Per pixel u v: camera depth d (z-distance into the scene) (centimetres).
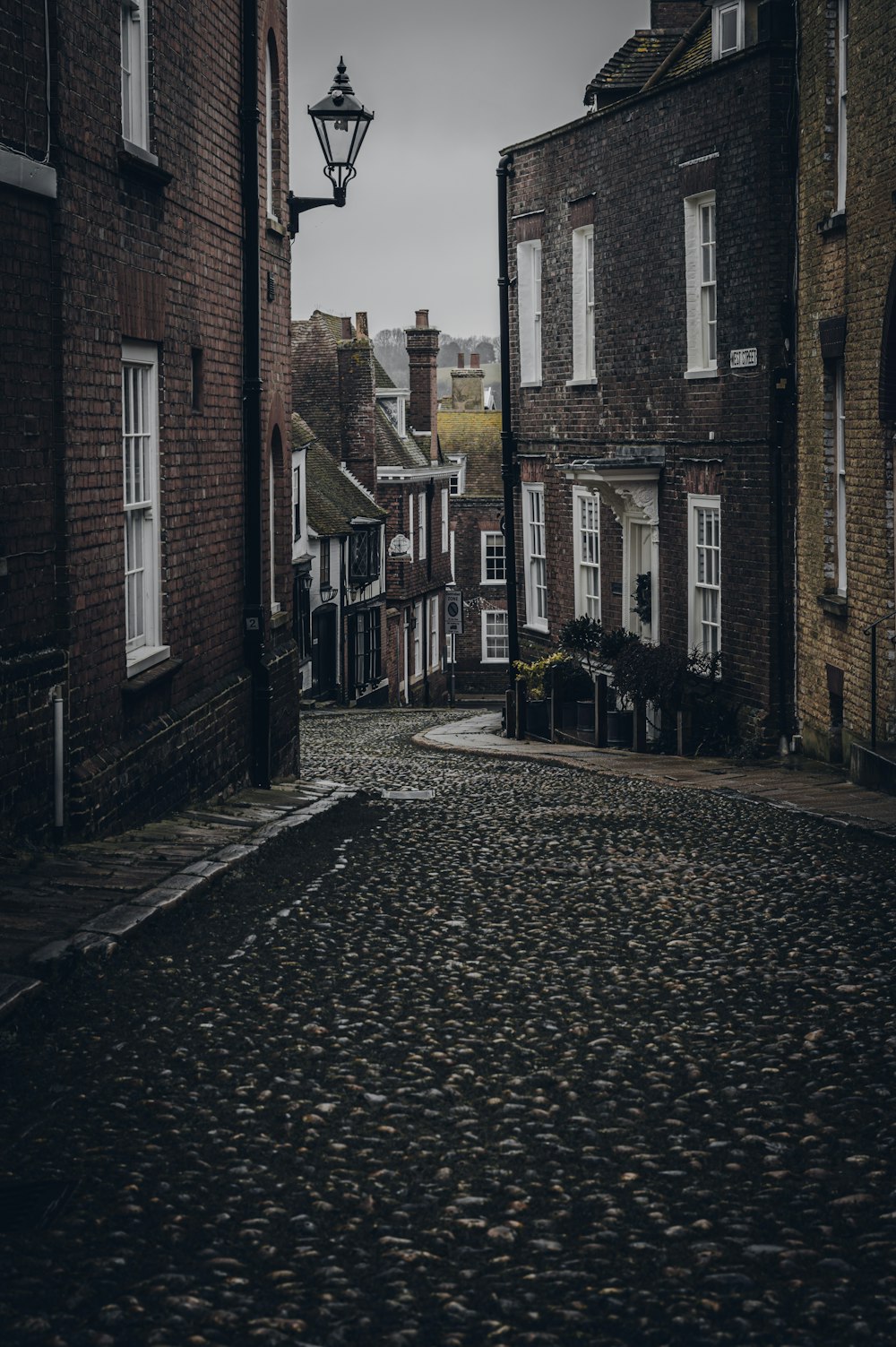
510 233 2436
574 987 705
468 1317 391
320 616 3966
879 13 1380
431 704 5228
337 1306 395
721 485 1838
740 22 1803
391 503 4784
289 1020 636
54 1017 620
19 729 851
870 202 1420
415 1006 668
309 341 4569
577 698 2177
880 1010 659
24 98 844
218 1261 418
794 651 1734
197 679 1238
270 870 960
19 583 854
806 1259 424
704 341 1894
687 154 1877
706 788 1470
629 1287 408
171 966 705
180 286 1155
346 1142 509
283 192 1564
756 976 721
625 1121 532
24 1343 372
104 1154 489
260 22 1393
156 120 1077
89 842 941
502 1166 491
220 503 1297
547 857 1051
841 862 1016
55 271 888
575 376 2244
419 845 1098
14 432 841
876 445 1422
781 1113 539
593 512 2225
